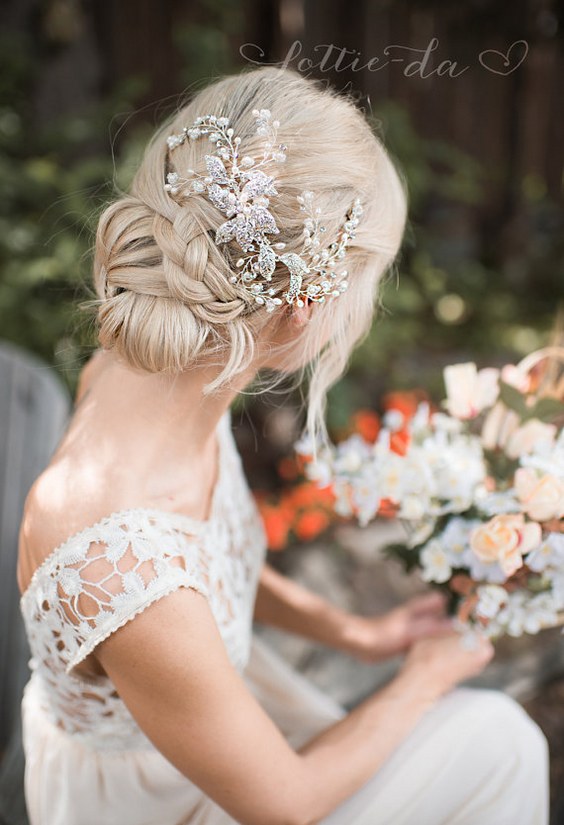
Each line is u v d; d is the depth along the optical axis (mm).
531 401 1312
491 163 5133
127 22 3990
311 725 1463
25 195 2877
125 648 977
